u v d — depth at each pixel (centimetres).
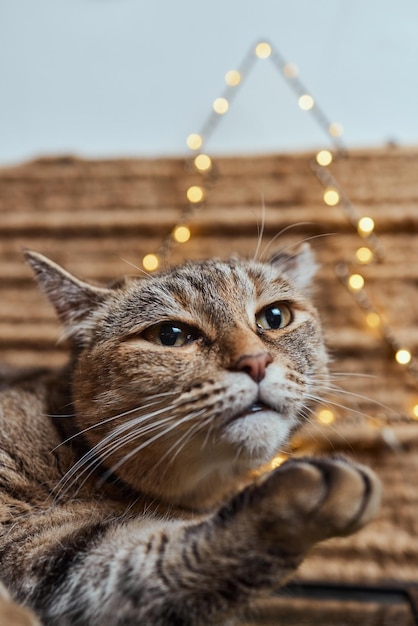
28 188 47
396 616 34
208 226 45
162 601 24
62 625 26
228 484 33
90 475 31
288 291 34
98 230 46
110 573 25
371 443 41
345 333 43
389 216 44
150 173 46
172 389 29
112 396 30
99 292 33
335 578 40
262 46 47
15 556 27
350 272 44
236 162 46
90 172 47
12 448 31
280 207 45
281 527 23
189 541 25
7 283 46
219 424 28
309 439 41
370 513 23
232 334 29
